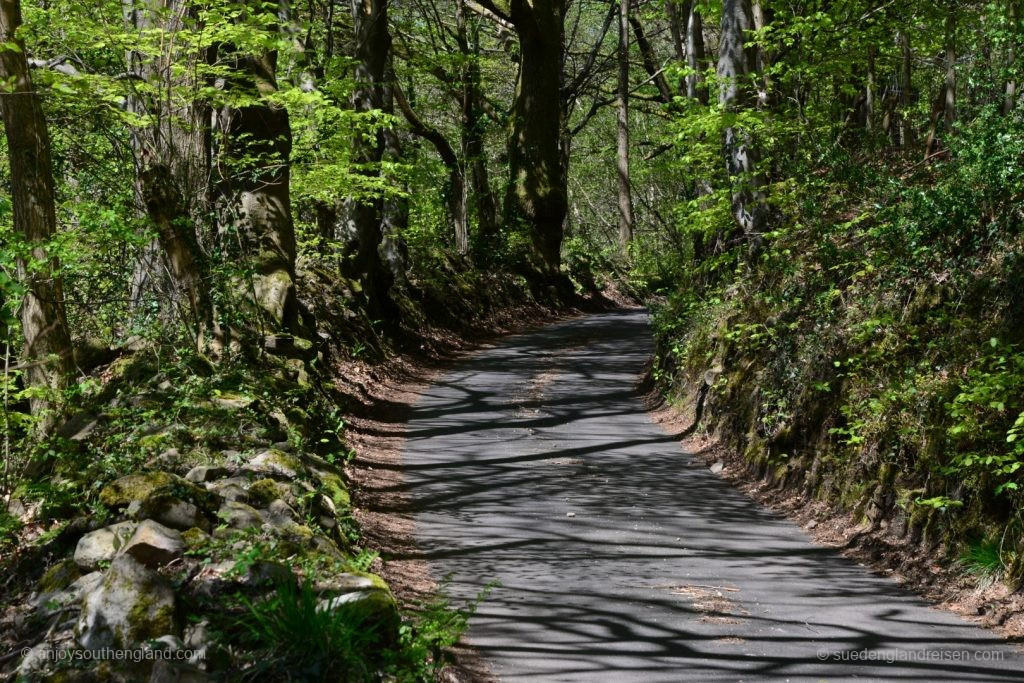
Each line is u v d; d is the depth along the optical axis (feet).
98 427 32.81
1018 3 39.93
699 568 31.32
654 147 165.89
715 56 93.35
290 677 17.94
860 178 50.14
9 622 21.30
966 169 39.42
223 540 23.11
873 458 35.17
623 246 160.04
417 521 37.01
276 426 37.58
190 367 39.27
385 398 65.36
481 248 122.21
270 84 55.42
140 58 46.75
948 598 28.30
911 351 37.04
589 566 31.40
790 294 47.78
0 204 32.86
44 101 44.01
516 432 54.49
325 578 21.90
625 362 81.25
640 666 22.91
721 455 46.88
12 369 34.04
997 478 29.53
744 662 23.22
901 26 54.75
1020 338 32.40
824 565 31.89
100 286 46.44
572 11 180.75
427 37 117.08
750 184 56.75
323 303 70.79
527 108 130.93
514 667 22.86
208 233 47.32
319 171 64.85
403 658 20.01
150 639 19.01
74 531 24.36
